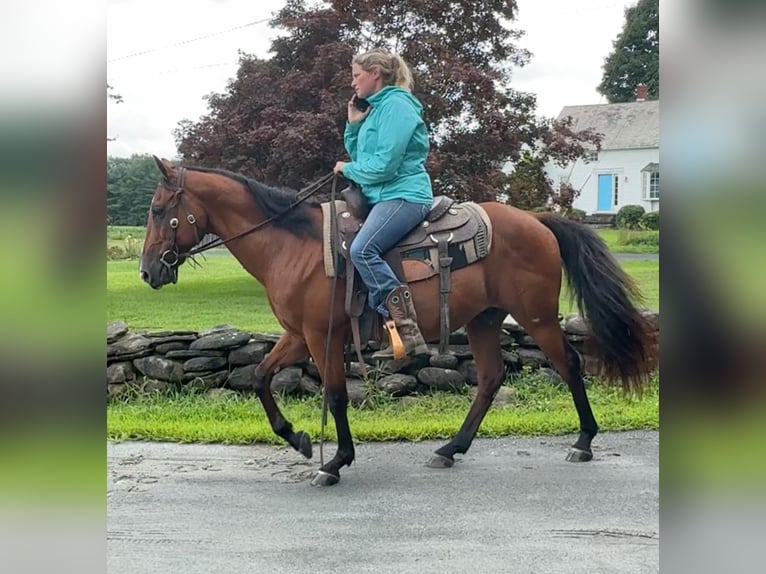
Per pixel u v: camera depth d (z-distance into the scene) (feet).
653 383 19.22
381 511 11.97
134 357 19.06
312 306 13.25
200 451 15.60
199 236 13.61
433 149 30.27
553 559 10.05
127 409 18.08
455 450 14.51
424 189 13.29
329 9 31.53
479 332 14.89
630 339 14.52
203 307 32.81
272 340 19.30
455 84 30.40
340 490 13.06
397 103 12.76
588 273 14.48
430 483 13.41
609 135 102.53
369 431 16.43
